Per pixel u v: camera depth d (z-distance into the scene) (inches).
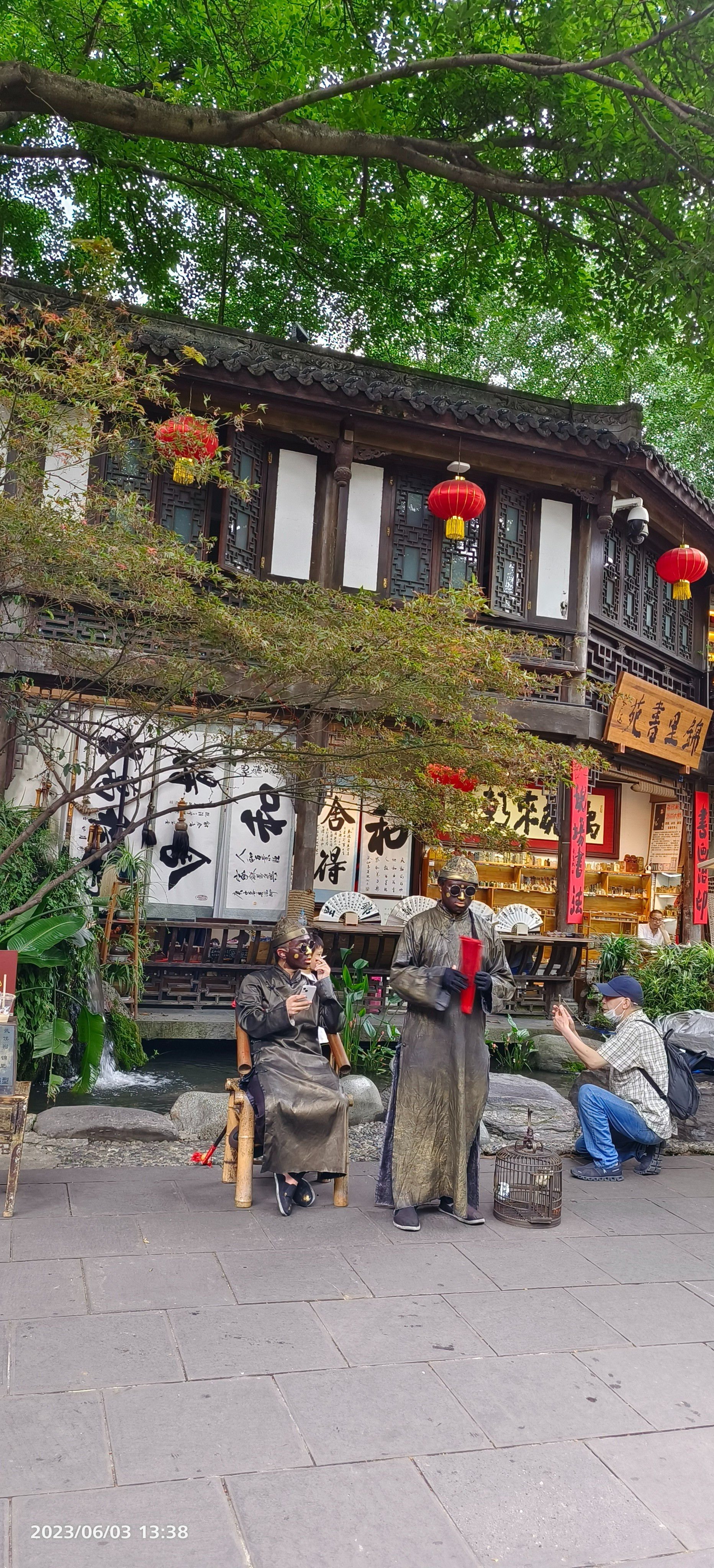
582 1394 120.2
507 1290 150.6
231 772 399.9
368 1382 119.0
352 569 420.2
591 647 466.3
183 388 369.7
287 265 553.6
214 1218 171.5
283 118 311.3
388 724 217.0
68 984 299.1
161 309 553.9
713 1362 131.0
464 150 325.7
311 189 508.1
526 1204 184.2
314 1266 154.1
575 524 460.4
